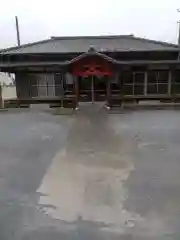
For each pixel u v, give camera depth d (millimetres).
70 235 4531
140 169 7090
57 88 19047
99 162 7629
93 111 15539
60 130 11352
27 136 10508
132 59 18406
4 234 4594
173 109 15703
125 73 18688
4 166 7473
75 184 6309
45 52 18422
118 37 22266
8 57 18578
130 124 12133
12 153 8555
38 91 19109
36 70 18547
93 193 5875
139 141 9547
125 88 18953
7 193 5953
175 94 18688
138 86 18906
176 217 4977
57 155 8289
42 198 5715
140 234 4523
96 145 9195
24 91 19094
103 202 5512
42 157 8141
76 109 16078
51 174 6887
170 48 18828
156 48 18906
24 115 14812
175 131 10781
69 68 16672
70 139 9977
